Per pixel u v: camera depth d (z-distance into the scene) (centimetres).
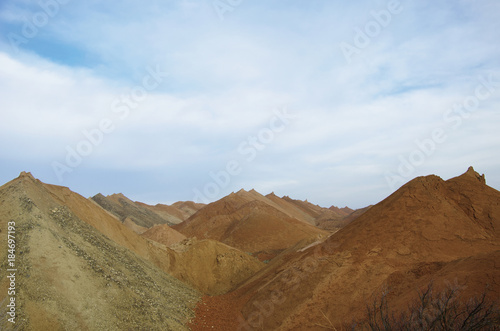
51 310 1328
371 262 1817
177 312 1980
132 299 1681
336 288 1759
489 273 1114
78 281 1510
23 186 1850
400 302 1317
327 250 2130
